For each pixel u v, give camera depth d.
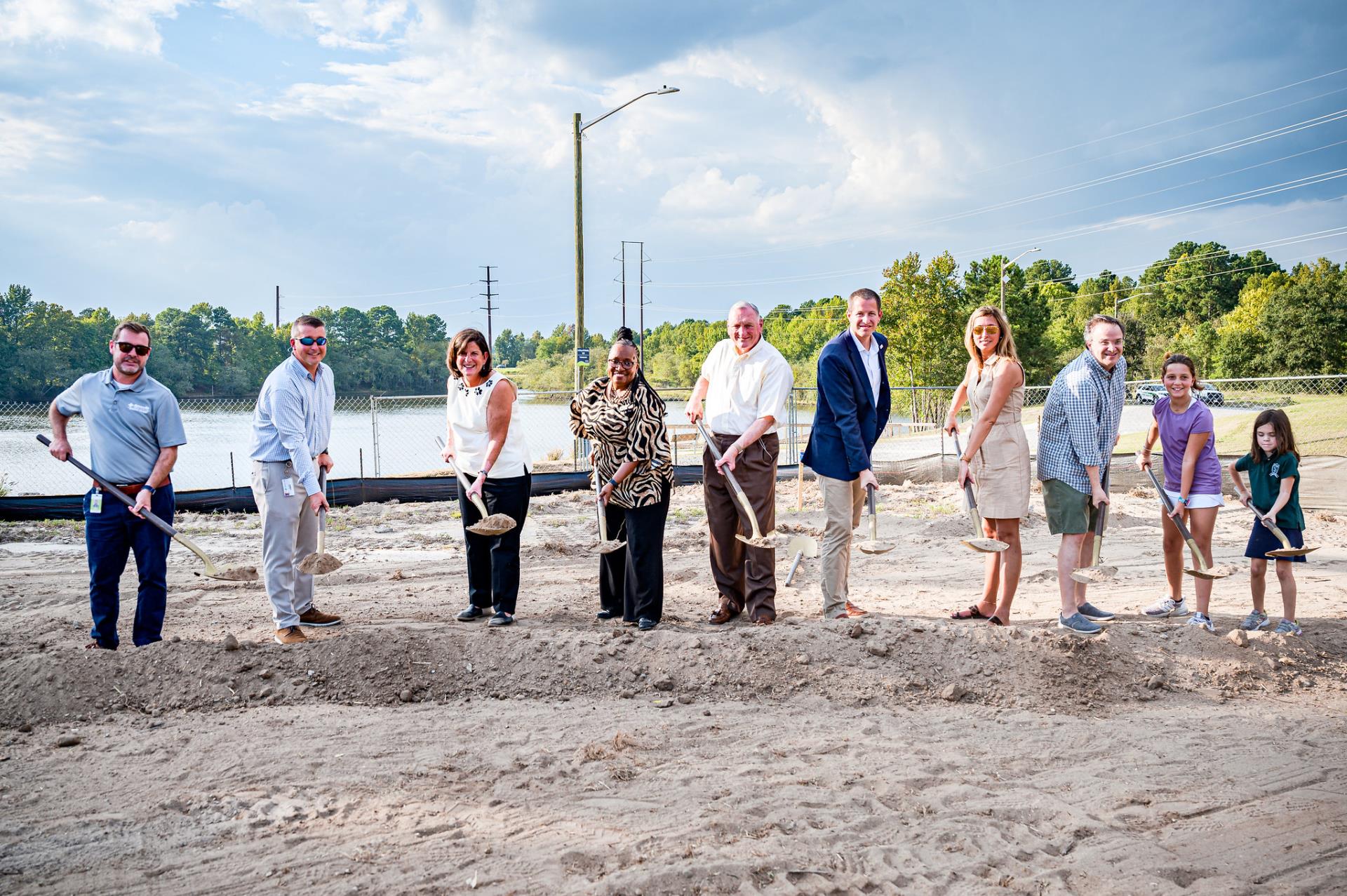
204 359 77.62
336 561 5.05
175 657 4.98
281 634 5.31
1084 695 4.86
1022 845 3.26
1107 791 3.73
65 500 12.71
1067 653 5.10
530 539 11.05
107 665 4.88
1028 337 48.22
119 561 5.27
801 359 86.19
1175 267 105.38
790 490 15.44
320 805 3.55
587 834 3.30
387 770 3.90
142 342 5.16
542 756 4.05
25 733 4.40
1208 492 5.87
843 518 5.88
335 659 5.07
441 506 14.38
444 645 5.33
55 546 10.69
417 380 97.44
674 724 4.48
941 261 43.88
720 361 6.09
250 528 11.91
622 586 6.18
